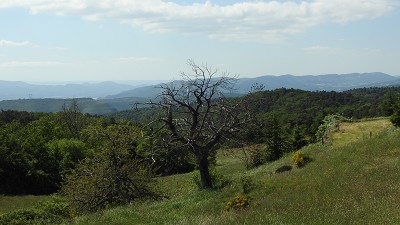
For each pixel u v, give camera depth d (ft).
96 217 62.08
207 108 79.66
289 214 36.99
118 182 93.45
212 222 39.37
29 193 170.30
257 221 35.81
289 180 63.52
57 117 256.73
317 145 97.25
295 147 148.56
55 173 178.40
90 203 90.79
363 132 95.61
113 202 92.17
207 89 77.92
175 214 58.08
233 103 81.00
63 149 186.50
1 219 66.39
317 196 46.37
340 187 49.03
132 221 54.60
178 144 79.51
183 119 80.59
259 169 94.53
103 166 94.43
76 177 97.35
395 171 51.11
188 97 78.33
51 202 84.12
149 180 96.48
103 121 253.24
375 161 60.39
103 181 92.94
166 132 80.84
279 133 143.64
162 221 51.70
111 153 96.27
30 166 170.30
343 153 72.08
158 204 71.67
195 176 95.45
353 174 55.42
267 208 44.50
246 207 50.29
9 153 169.37
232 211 48.37
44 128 231.09
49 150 182.50
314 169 67.21
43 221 67.10
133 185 93.76
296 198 48.39
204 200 65.51
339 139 92.58
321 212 35.55
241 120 80.74
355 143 79.00
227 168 151.53
